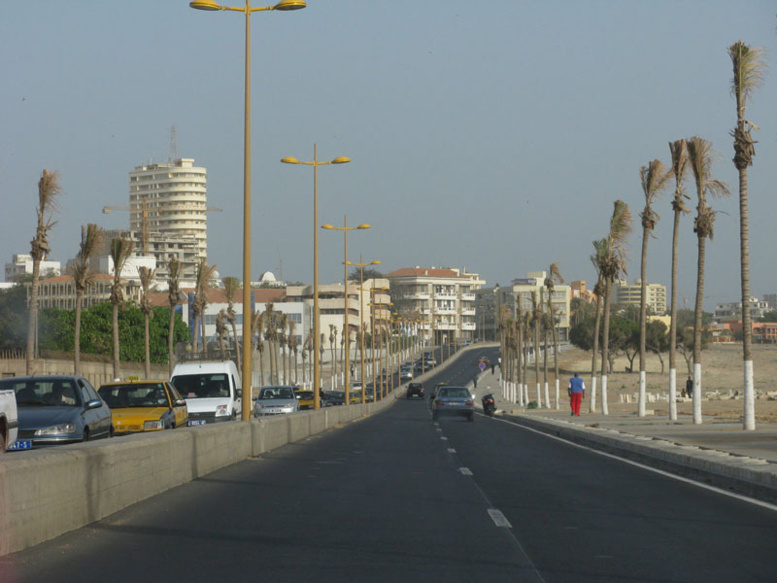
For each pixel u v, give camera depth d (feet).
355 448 109.70
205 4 109.91
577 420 190.29
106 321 413.18
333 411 182.29
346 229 254.68
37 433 71.56
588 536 44.42
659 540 43.27
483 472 78.18
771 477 64.28
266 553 39.60
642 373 202.18
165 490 61.72
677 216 173.88
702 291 158.10
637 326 580.71
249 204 109.81
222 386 130.82
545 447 112.68
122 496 52.44
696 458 81.92
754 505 56.18
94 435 77.97
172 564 37.11
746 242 128.77
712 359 640.17
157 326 439.22
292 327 554.87
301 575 35.12
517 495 61.26
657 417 197.57
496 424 195.42
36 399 77.77
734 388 456.86
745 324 130.41
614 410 283.79
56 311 388.16
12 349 242.99
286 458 92.79
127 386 100.58
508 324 485.97
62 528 43.24
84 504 46.14
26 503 39.47
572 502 57.52
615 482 70.03
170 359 292.20
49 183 176.65
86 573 35.17
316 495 60.59
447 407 211.82
